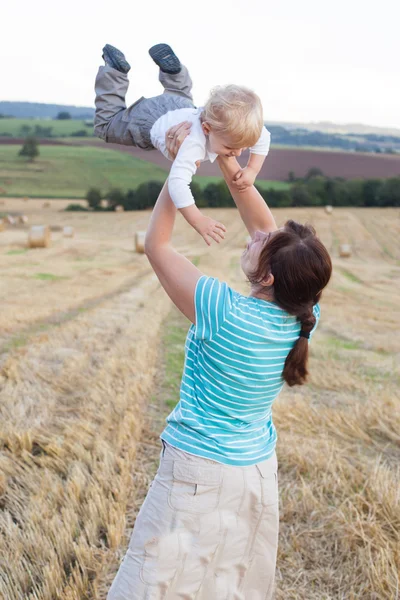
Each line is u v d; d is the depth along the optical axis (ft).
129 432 16.70
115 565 10.78
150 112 8.03
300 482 14.37
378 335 40.60
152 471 14.83
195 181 212.43
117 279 66.69
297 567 11.09
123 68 8.34
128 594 6.93
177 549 6.87
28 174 246.06
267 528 7.30
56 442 15.58
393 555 10.98
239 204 8.38
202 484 6.87
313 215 184.96
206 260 99.76
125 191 223.71
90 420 17.72
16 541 10.98
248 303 7.07
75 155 278.26
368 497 13.37
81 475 13.55
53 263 79.36
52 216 185.68
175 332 36.14
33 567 10.40
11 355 25.67
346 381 25.05
